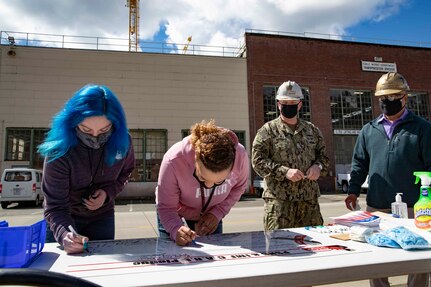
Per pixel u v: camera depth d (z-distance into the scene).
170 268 1.38
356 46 22.84
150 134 19.06
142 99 19.02
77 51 18.42
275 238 1.94
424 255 1.55
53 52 18.11
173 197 2.05
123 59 18.98
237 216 10.09
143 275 1.29
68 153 1.86
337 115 22.17
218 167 1.69
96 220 2.27
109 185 2.16
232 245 1.78
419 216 2.09
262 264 1.42
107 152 1.96
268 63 21.00
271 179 3.00
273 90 21.11
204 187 2.06
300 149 3.02
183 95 19.52
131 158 2.27
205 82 19.88
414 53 23.86
